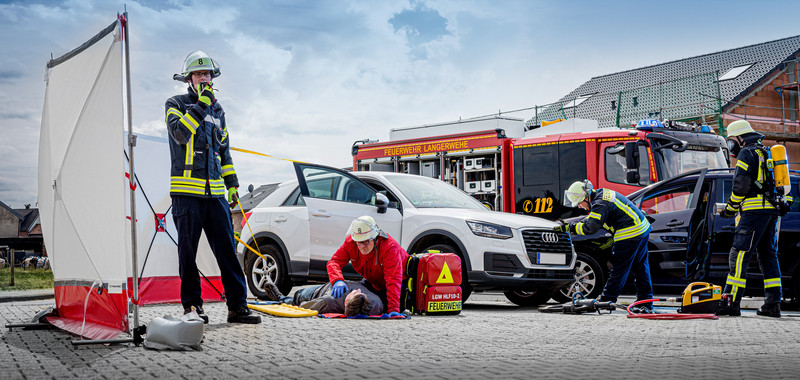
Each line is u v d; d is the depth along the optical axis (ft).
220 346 17.67
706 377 13.25
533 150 51.67
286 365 14.67
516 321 25.41
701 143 48.47
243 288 22.79
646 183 46.47
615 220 30.37
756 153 28.35
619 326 24.16
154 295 28.22
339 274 26.61
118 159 17.79
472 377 13.08
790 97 115.75
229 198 22.88
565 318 27.17
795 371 14.20
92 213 19.16
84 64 19.45
